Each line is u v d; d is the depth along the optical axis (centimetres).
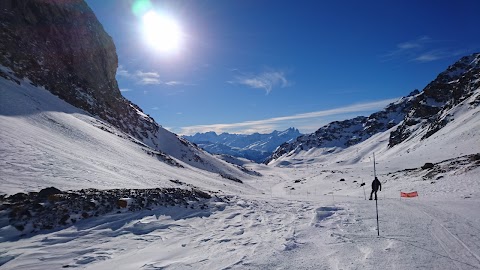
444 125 11319
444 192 2598
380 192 3391
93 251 848
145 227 1097
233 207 1577
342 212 1555
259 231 1148
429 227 1193
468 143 7300
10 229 919
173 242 972
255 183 9262
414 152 9275
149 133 7938
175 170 4403
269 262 779
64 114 3747
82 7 6981
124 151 3612
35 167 1541
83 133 3294
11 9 5069
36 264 739
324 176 7031
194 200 1578
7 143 1727
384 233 1105
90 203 1163
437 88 19300
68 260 778
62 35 5997
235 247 918
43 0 5784
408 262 791
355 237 1054
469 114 10269
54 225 995
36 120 2812
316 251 888
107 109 6397
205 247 923
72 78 5756
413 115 18562
